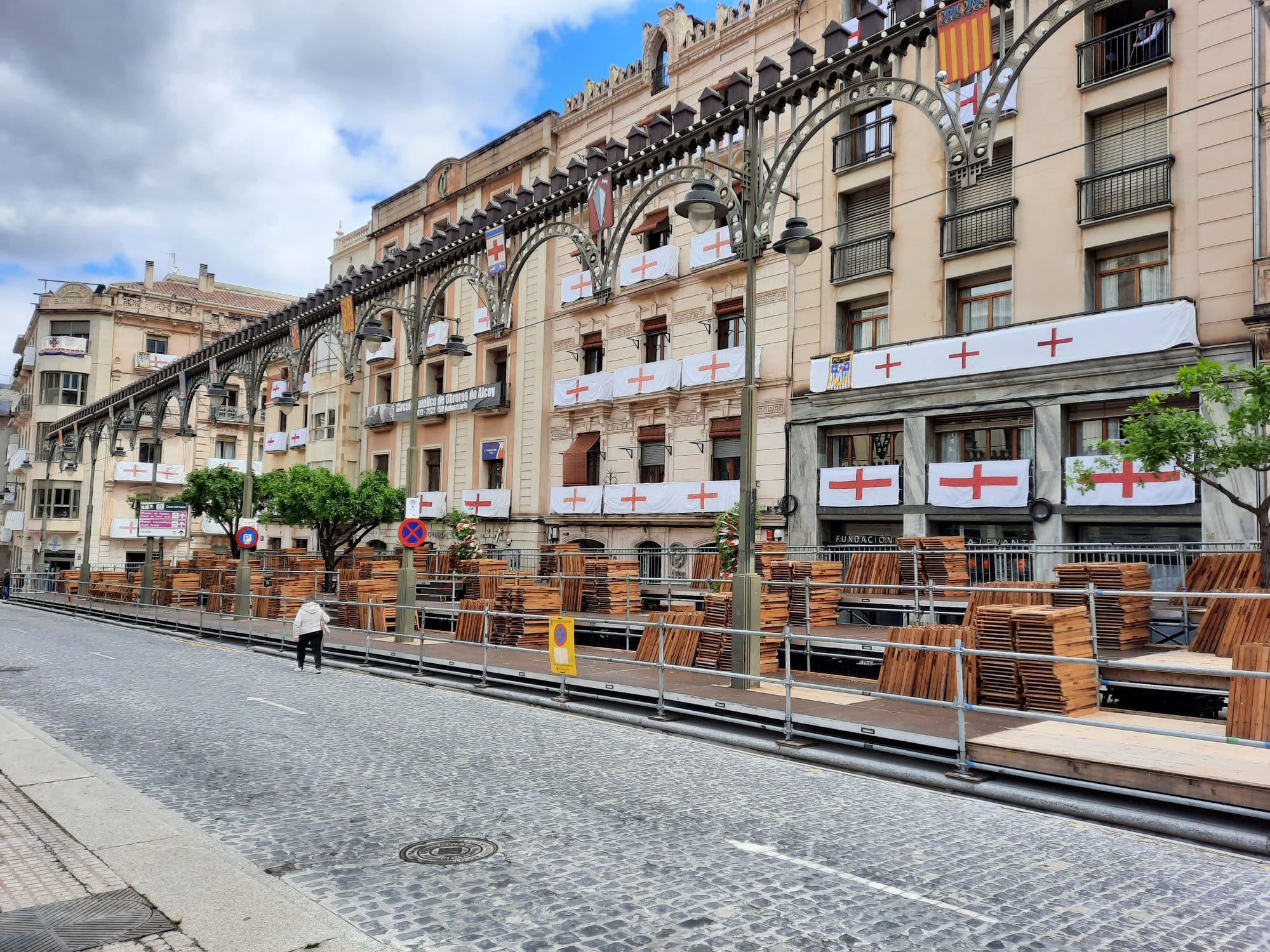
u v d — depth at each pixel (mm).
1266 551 11844
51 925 4625
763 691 11078
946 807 7281
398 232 41906
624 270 28969
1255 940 4637
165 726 10586
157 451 32844
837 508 22328
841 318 23234
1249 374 11859
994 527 19703
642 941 4609
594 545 29734
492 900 5168
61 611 33656
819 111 11992
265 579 27234
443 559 27266
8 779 7754
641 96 29719
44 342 54844
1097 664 7352
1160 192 17438
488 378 35062
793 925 4824
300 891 5293
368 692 13555
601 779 8148
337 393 43250
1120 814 6738
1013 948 4531
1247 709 7602
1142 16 18172
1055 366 18250
